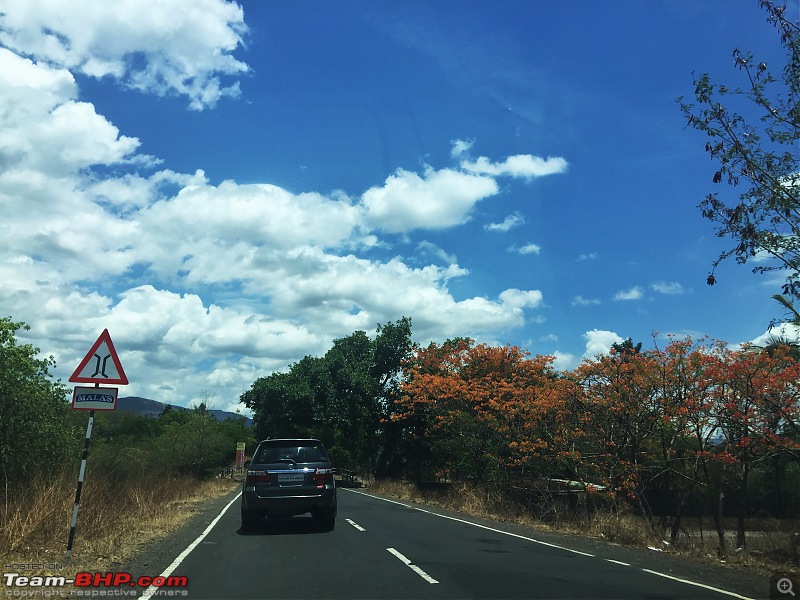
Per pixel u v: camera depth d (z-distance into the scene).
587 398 16.48
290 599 7.23
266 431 41.81
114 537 11.07
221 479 45.53
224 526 14.43
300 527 14.12
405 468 37.41
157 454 36.50
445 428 24.81
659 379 14.93
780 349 12.81
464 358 25.61
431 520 16.38
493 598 7.34
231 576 8.48
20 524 9.82
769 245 8.92
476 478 23.20
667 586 8.29
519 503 20.03
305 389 37.91
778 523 15.79
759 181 9.05
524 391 20.70
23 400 15.00
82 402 9.41
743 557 11.48
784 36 8.66
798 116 8.79
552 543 12.55
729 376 13.06
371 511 18.78
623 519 14.80
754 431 12.93
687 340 14.64
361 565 9.32
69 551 9.02
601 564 9.98
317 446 13.97
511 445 19.41
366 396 37.66
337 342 40.28
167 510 16.75
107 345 9.62
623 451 15.88
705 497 16.62
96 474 14.93
